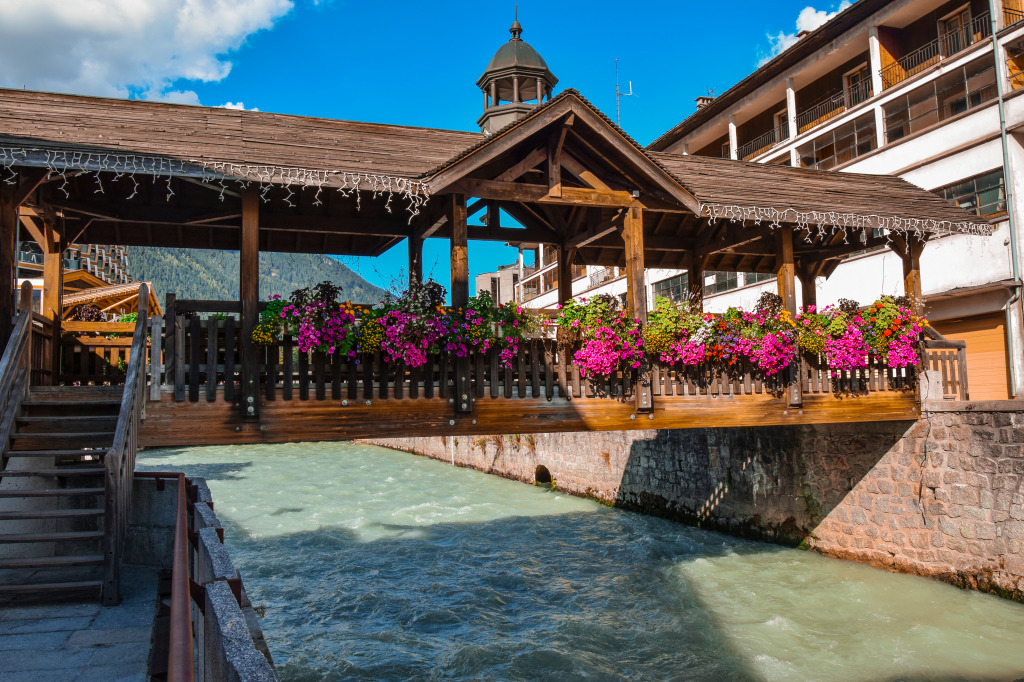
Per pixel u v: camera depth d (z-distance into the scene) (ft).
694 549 43.47
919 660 26.76
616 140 27.50
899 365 34.58
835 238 43.27
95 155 21.47
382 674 26.86
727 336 29.22
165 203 30.07
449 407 24.77
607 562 41.68
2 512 17.85
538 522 53.31
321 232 33.45
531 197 27.27
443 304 24.89
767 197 33.86
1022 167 51.21
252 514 57.21
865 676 25.79
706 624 31.27
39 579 20.71
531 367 26.23
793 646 28.66
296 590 37.22
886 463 37.32
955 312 55.57
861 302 63.21
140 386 21.40
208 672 10.05
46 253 28.40
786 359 30.53
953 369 37.11
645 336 27.66
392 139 28.73
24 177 21.90
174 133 24.47
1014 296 50.67
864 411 34.06
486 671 26.91
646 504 55.31
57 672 14.03
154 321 21.71
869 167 64.23
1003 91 51.83
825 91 74.18
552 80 58.23
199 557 14.73
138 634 16.33
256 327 22.17
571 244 34.83
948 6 60.34
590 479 62.80
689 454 50.98
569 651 28.73
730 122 83.76
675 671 26.73
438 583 38.24
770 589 35.37
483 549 45.47
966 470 33.42
